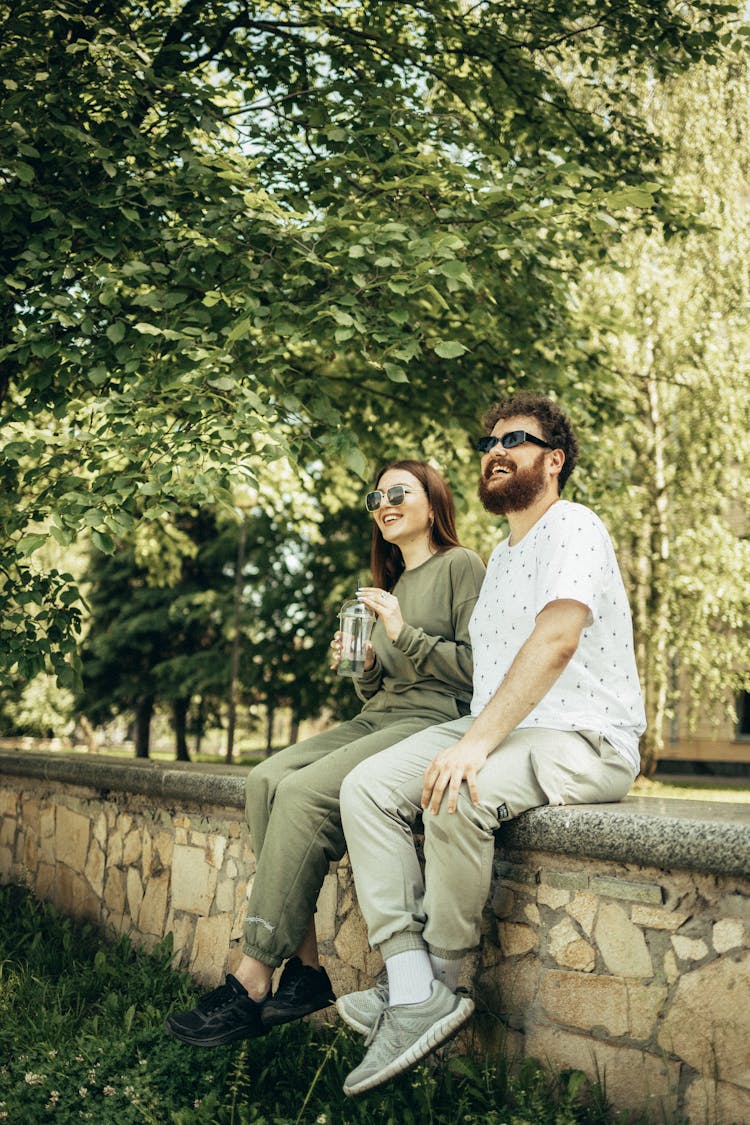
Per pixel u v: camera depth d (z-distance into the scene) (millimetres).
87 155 5207
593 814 2539
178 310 5215
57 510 4426
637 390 12891
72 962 4055
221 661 21781
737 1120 2295
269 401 5133
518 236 5602
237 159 5262
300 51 6668
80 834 4957
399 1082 2688
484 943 2863
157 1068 2852
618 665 2805
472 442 7629
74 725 26219
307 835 2842
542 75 6949
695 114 11367
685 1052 2406
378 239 4859
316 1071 2861
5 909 5043
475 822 2535
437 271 4703
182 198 5453
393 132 5457
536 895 2752
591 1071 2572
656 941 2484
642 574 14836
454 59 7094
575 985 2635
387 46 6637
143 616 21984
